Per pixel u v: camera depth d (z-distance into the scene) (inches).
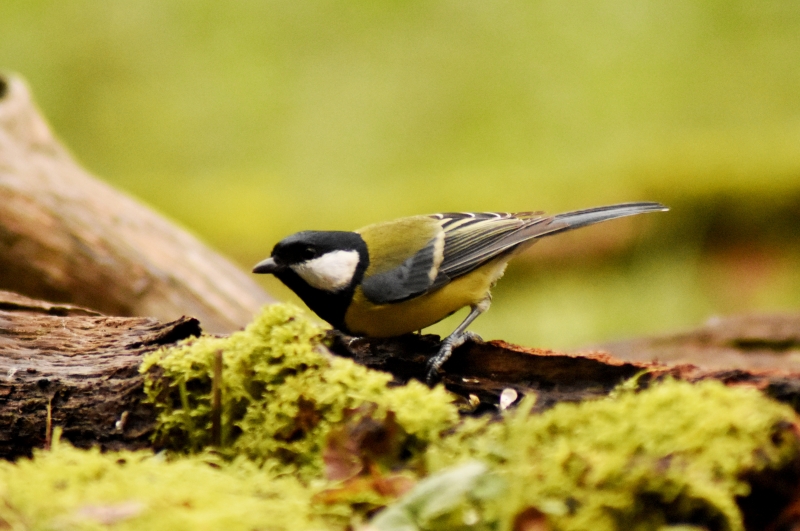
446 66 901.2
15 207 393.7
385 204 713.0
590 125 820.0
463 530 161.6
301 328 211.3
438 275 287.7
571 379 221.3
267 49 901.8
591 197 672.4
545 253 629.6
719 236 634.8
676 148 716.7
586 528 161.6
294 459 199.9
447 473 161.0
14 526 155.3
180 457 205.3
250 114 851.4
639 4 937.5
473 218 307.3
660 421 172.2
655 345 390.9
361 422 190.5
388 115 827.4
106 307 406.6
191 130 840.3
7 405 219.3
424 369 239.8
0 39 901.2
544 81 882.1
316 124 850.8
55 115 853.8
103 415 215.3
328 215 703.7
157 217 426.0
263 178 776.3
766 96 814.5
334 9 962.7
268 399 205.5
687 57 870.4
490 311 608.1
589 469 166.2
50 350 233.5
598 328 588.4
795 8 912.3
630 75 869.2
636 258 632.4
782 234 625.6
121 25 926.4
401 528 155.1
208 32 935.0
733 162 669.3
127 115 857.5
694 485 161.2
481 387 226.5
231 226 694.5
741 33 923.4
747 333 382.3
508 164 783.1
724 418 169.6
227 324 410.9
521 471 169.5
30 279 399.5
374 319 288.0
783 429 171.0
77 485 170.6
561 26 933.8
